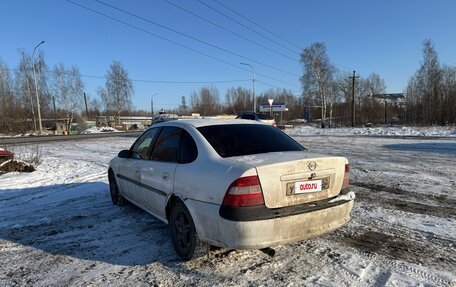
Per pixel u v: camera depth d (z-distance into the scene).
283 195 3.43
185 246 3.96
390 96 79.19
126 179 5.76
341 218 3.84
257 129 4.52
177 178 4.02
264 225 3.28
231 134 4.21
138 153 5.43
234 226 3.27
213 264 3.84
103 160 13.50
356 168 9.83
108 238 4.81
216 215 3.42
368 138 21.91
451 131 25.48
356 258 3.89
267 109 54.06
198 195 3.65
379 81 79.19
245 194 3.28
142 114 106.88
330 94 54.44
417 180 8.03
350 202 3.93
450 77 39.06
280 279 3.46
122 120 69.12
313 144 18.05
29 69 55.88
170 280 3.52
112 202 6.78
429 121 38.00
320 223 3.63
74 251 4.39
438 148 14.65
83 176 9.80
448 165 10.11
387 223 5.05
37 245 4.64
